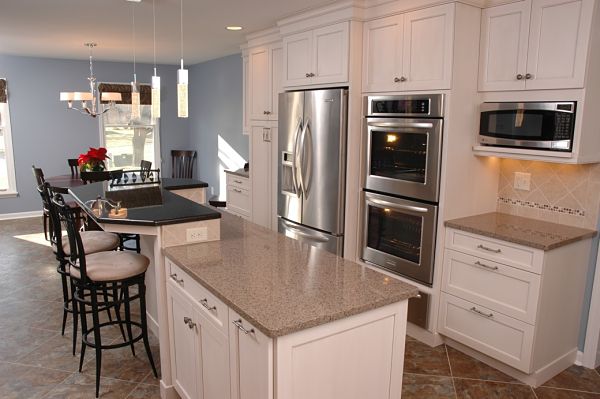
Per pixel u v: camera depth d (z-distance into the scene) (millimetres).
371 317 1843
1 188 7195
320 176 3805
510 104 2883
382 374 1943
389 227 3465
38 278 4617
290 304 1775
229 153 7238
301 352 1674
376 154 3504
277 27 4453
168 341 2607
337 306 1765
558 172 3070
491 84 3014
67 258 3404
